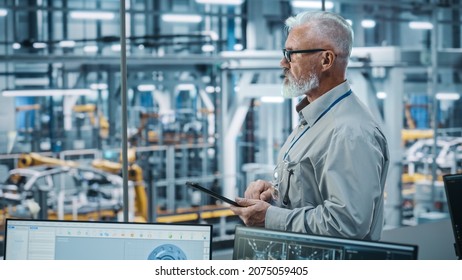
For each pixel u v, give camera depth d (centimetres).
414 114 1193
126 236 164
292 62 208
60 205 842
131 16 1181
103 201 890
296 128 223
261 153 1043
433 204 846
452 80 968
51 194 916
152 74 1134
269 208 198
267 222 197
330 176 190
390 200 812
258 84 918
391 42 1194
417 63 849
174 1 1242
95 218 881
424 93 1048
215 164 998
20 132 1127
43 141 1133
